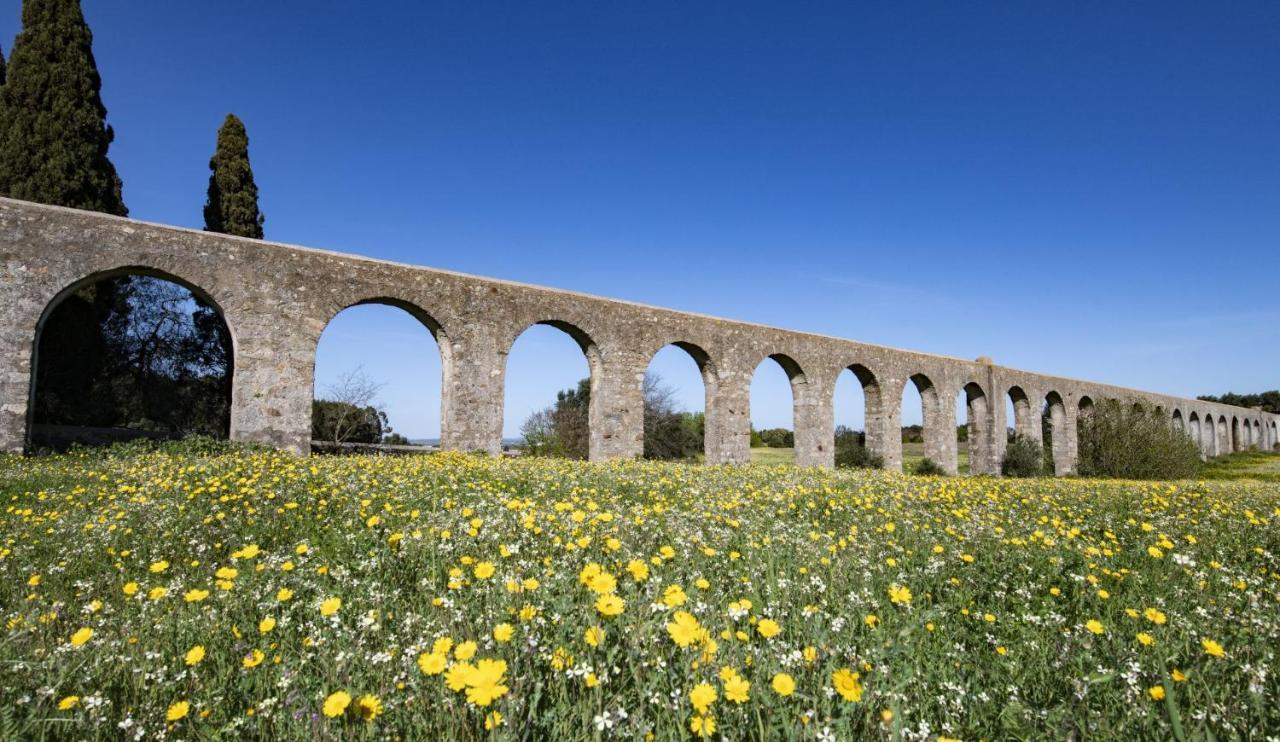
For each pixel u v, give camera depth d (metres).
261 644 2.68
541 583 3.14
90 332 18.81
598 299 19.33
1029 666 2.68
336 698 1.80
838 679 1.84
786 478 11.48
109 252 13.14
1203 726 2.03
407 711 2.09
